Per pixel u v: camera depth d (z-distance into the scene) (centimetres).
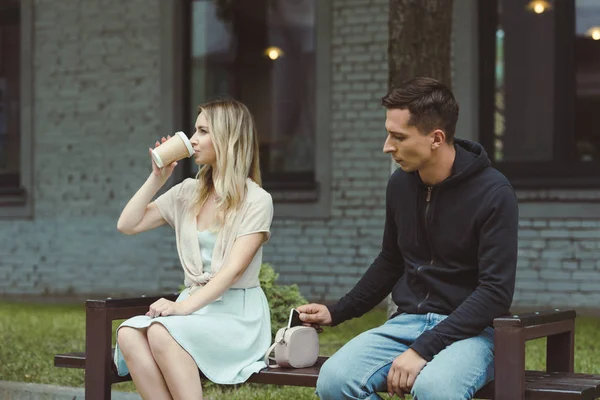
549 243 941
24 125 1164
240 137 397
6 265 1173
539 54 965
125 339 366
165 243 1099
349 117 1025
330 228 1030
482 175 357
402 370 338
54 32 1151
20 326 839
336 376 348
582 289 929
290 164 1067
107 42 1128
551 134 962
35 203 1162
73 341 746
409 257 375
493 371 345
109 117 1127
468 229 355
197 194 404
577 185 934
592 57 954
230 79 1094
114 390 541
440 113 354
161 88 1104
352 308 391
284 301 557
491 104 977
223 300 390
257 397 527
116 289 1123
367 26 1016
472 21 966
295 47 1067
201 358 368
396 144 358
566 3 957
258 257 398
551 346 376
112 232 1127
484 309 343
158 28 1104
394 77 622
